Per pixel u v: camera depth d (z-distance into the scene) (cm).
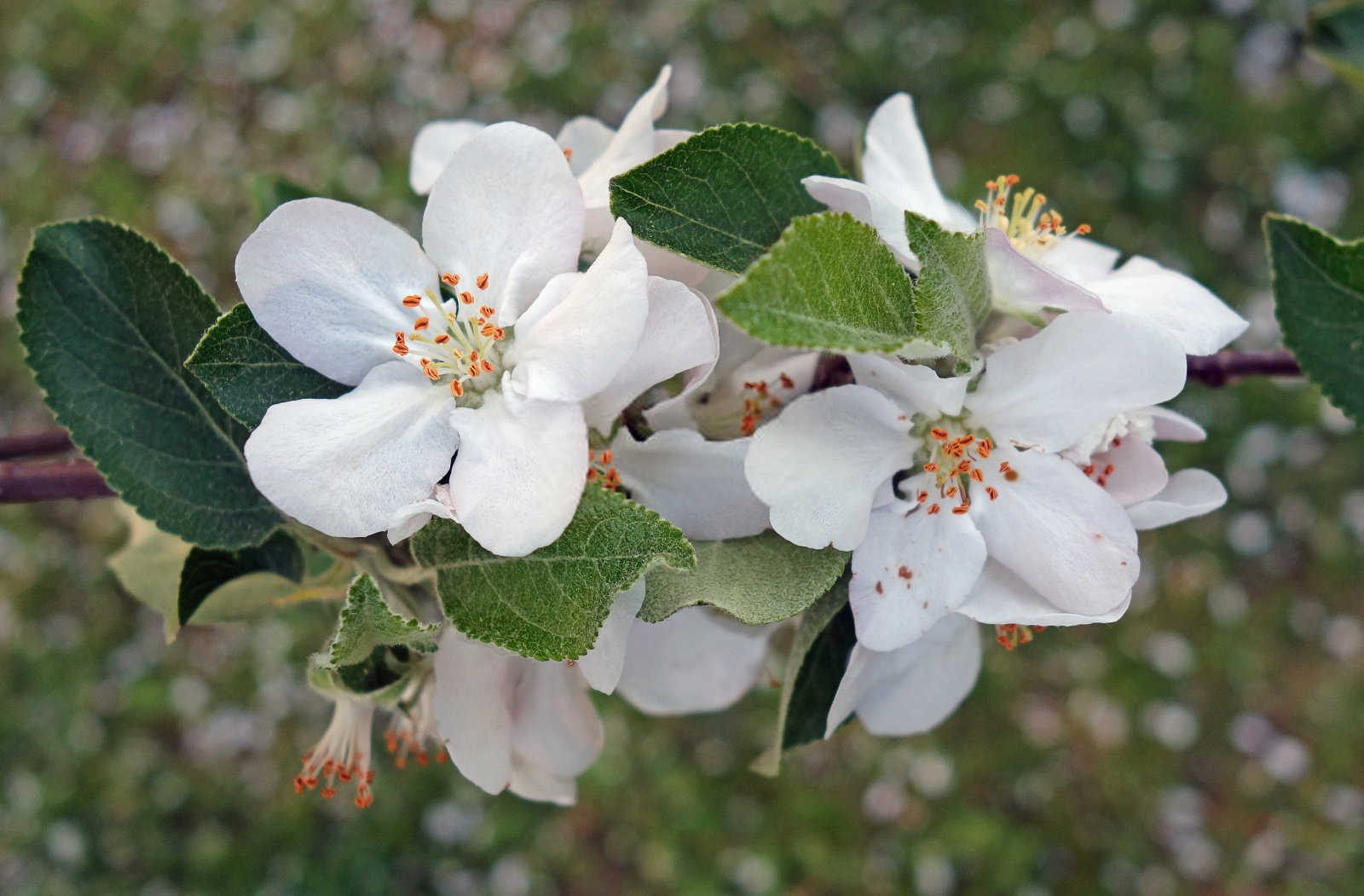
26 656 68
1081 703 68
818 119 75
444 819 65
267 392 20
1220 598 69
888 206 20
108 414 21
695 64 77
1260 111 74
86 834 66
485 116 77
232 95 79
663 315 19
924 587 20
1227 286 71
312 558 23
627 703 67
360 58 79
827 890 65
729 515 20
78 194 76
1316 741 67
